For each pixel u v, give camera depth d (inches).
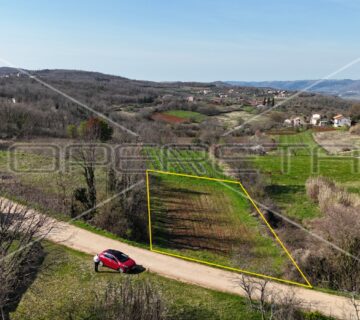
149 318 752.3
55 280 996.6
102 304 840.3
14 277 798.5
